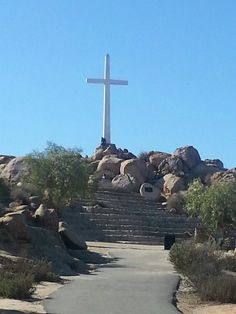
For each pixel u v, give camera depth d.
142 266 31.75
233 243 50.00
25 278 19.64
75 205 66.31
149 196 82.12
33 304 17.25
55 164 56.00
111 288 21.06
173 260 27.86
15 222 28.69
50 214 34.47
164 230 67.12
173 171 92.31
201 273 23.75
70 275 26.62
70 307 16.45
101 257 36.00
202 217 53.25
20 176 68.88
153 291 20.53
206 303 20.25
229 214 51.84
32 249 28.48
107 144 99.94
